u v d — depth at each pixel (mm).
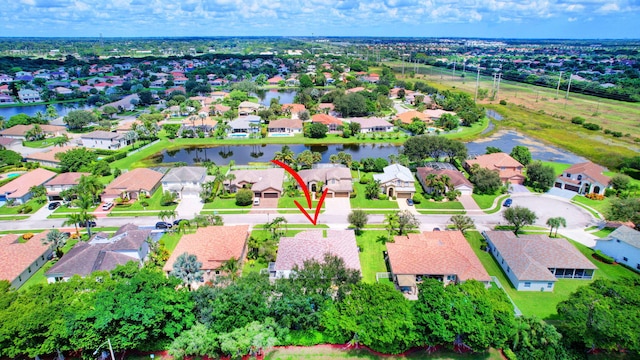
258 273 59094
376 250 71625
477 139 152125
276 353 49062
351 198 93938
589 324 45250
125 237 67938
